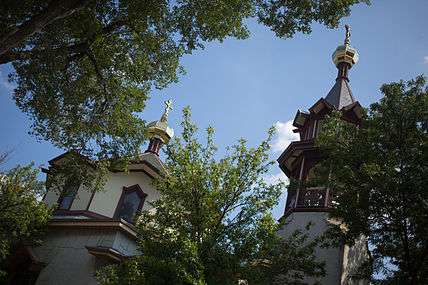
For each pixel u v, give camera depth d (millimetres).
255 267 12234
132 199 23500
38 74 14820
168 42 16609
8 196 19688
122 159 17969
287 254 13305
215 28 15891
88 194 23062
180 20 15641
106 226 19531
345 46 27328
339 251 17922
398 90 15758
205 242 12023
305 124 24031
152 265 11453
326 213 19156
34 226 20422
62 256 19703
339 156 15094
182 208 13297
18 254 20031
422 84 15859
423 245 13922
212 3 15172
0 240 18938
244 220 12844
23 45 14250
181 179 13539
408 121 15141
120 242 19375
